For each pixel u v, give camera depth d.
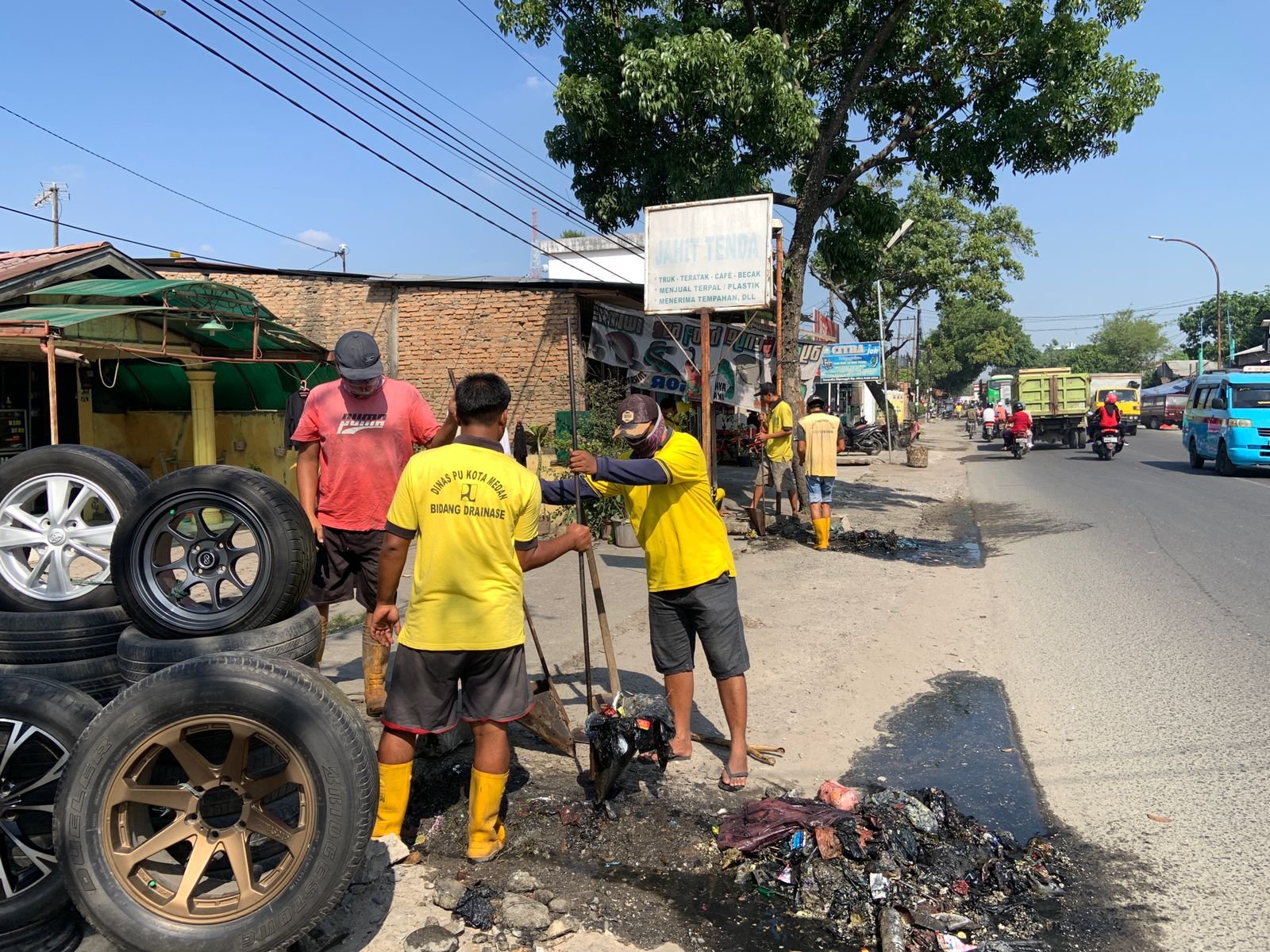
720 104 11.13
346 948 2.86
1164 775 4.18
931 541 11.06
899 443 33.34
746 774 4.09
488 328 13.12
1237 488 16.14
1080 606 7.46
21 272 9.38
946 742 4.61
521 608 3.36
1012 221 32.97
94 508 4.38
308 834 2.56
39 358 10.94
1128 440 34.84
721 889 3.28
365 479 4.15
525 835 3.62
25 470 3.51
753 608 7.43
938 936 2.95
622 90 11.84
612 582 8.62
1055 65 12.14
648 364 13.46
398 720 3.33
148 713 2.51
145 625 3.16
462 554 3.19
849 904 3.15
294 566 3.20
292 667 2.65
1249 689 5.30
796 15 12.71
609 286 12.86
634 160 13.36
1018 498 15.51
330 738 2.55
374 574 4.23
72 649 3.31
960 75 12.66
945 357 80.94
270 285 13.51
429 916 3.05
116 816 2.55
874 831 3.51
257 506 3.16
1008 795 4.00
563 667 5.77
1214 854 3.47
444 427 3.99
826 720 4.90
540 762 4.35
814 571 9.03
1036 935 2.98
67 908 2.85
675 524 4.01
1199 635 6.48
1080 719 4.91
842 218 13.73
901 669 5.79
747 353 14.40
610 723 3.79
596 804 3.82
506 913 3.03
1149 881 3.29
